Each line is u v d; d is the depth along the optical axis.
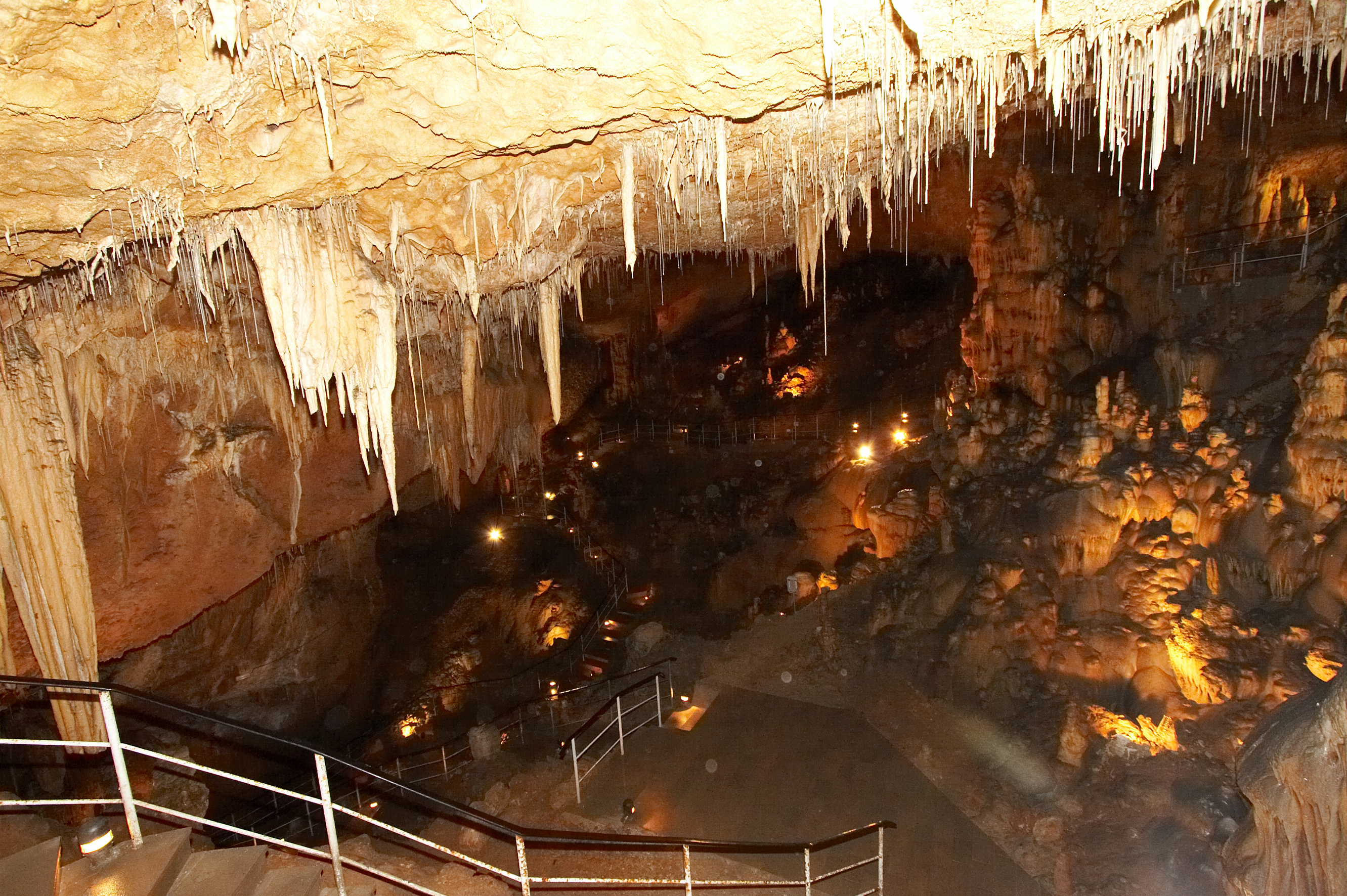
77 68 3.70
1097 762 8.55
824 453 20.38
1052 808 8.29
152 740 12.53
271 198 5.68
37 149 4.33
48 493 7.35
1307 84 9.66
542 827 8.62
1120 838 7.69
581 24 4.22
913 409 20.44
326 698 16.53
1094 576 10.52
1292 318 11.73
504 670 17.33
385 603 18.12
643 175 7.33
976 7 4.38
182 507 10.56
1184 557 9.80
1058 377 13.42
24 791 10.60
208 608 12.55
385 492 14.52
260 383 10.43
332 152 5.05
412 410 13.71
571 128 5.56
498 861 7.91
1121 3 4.48
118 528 9.75
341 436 12.72
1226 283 12.59
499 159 6.14
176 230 5.57
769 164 7.46
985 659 10.54
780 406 23.58
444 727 15.81
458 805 4.95
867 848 8.09
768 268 23.94
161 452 9.97
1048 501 11.29
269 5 3.62
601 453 23.22
